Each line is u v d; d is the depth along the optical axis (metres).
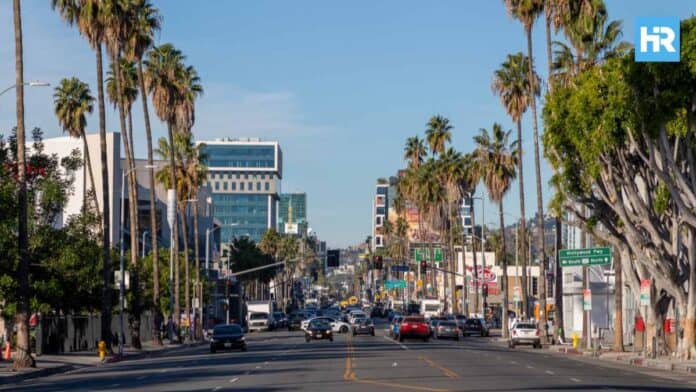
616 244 57.22
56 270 56.88
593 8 64.31
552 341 78.81
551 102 50.91
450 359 51.25
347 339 88.00
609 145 46.06
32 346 59.81
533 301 150.00
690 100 40.88
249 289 194.12
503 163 100.56
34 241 54.19
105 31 64.75
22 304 47.78
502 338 94.69
